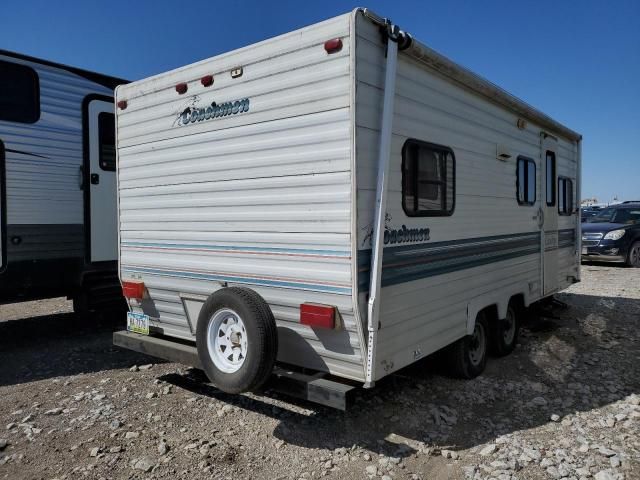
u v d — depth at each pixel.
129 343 4.86
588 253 13.65
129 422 4.05
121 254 5.07
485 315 5.32
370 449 3.64
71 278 6.36
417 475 3.33
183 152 4.38
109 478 3.27
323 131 3.43
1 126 5.66
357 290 3.34
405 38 3.55
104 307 6.76
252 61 3.81
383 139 3.43
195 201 4.32
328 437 3.81
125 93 4.86
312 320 3.54
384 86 3.48
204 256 4.30
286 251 3.70
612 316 7.84
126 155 4.91
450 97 4.36
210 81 4.11
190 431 3.89
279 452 3.60
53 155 6.14
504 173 5.50
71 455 3.54
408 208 3.83
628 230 13.59
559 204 7.40
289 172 3.63
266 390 3.78
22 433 3.86
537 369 5.42
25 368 5.39
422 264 4.02
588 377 5.18
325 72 3.40
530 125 6.18
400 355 3.80
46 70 6.05
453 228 4.46
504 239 5.55
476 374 5.12
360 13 3.29
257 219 3.87
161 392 4.66
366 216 3.38
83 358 5.72
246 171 3.91
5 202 5.71
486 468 3.41
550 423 4.10
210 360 3.89
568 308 8.35
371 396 4.53
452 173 4.42
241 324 3.76
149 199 4.72
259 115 3.79
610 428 4.01
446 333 4.43
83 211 6.43
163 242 4.64
